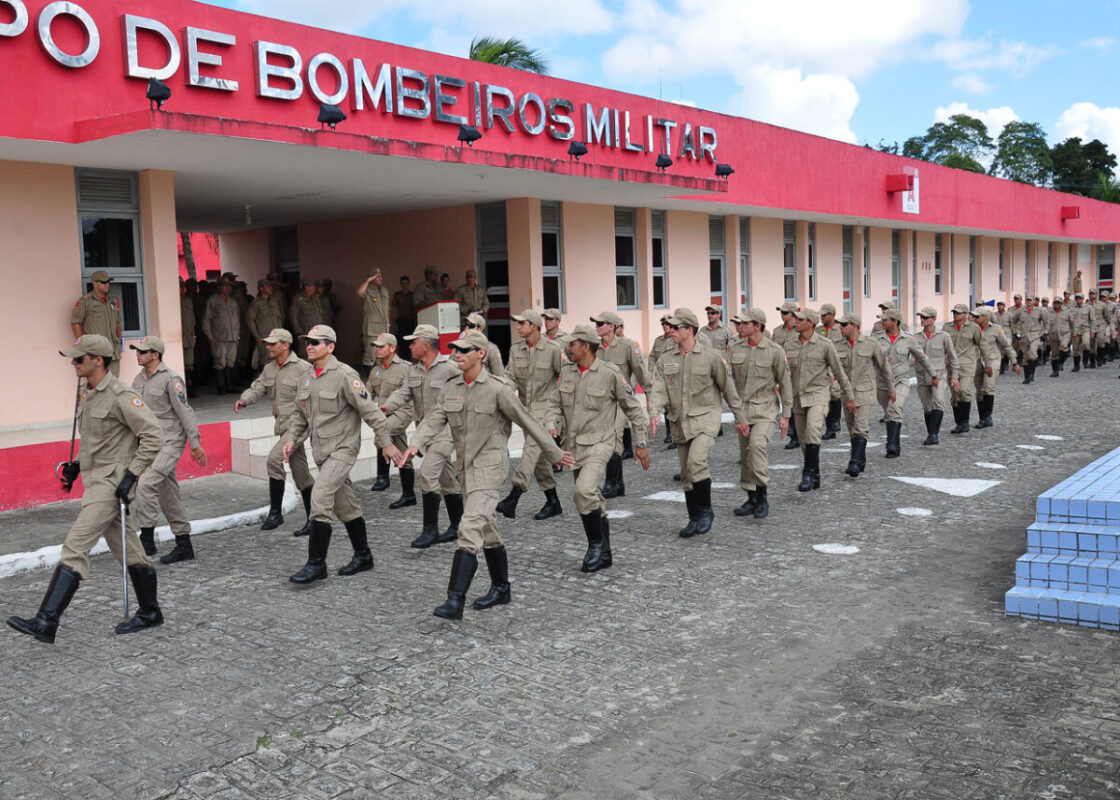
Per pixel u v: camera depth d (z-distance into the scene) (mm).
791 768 4391
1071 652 5648
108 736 4930
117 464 6402
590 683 5441
